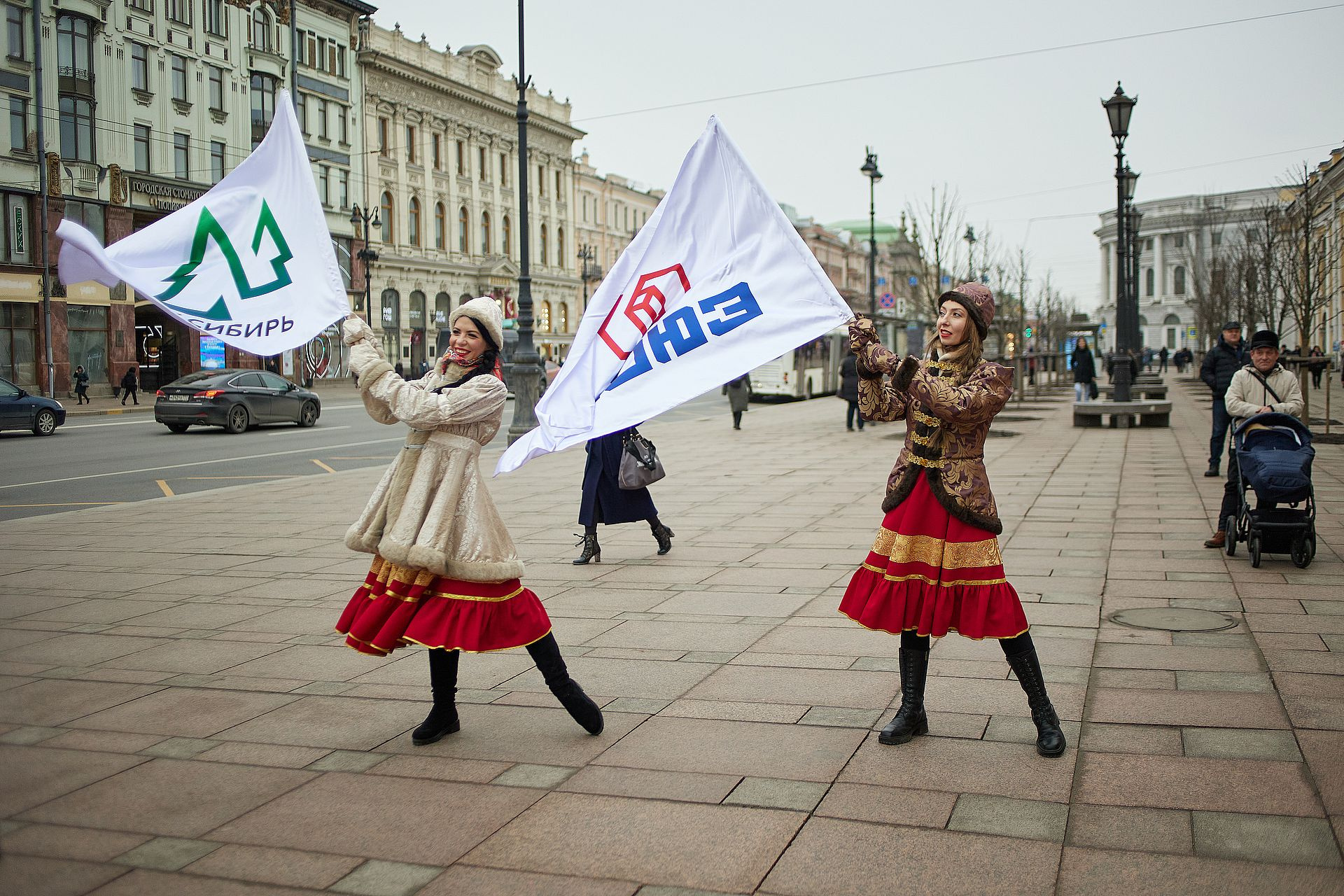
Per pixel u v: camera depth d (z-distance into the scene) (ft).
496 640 14.19
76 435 81.92
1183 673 17.01
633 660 18.65
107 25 136.05
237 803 12.71
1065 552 27.81
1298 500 25.44
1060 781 12.90
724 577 25.72
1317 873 10.44
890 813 12.09
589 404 15.83
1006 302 163.32
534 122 239.91
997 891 10.28
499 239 229.86
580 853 11.27
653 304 16.14
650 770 13.57
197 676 18.13
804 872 10.75
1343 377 114.11
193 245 14.97
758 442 67.41
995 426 75.46
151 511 39.34
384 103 194.59
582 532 32.96
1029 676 13.99
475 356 14.92
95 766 13.93
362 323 14.75
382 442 75.36
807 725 15.12
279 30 166.30
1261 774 12.88
